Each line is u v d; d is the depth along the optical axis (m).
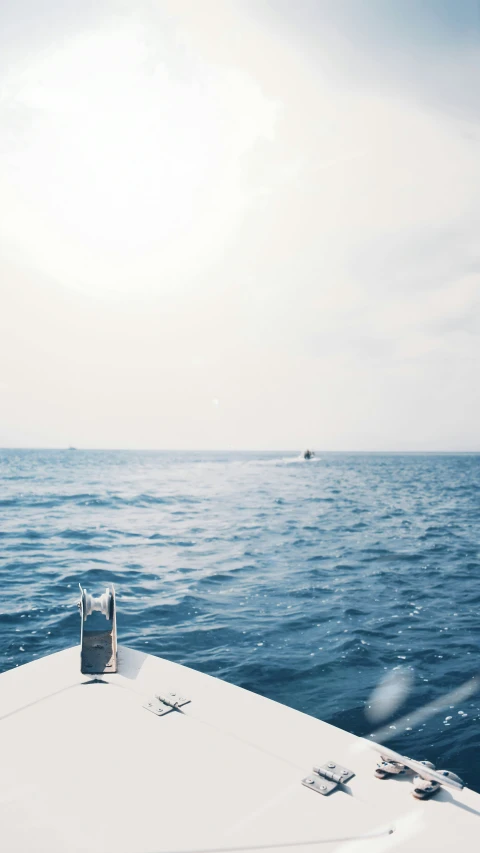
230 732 1.98
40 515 17.28
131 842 1.53
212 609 7.55
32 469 42.22
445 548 12.01
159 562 10.63
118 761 1.83
